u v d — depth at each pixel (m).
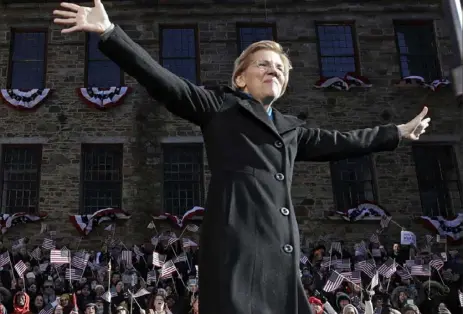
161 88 1.96
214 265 1.80
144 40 20.36
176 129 19.36
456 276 16.09
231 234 1.84
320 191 18.88
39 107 19.27
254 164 1.97
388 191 19.02
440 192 19.45
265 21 20.78
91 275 16.03
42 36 20.45
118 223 18.14
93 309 12.18
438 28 21.11
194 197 19.06
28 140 18.92
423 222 18.52
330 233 18.41
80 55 20.05
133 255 16.73
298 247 1.90
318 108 19.78
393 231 18.52
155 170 18.89
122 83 19.97
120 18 20.52
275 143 2.04
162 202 18.80
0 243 16.69
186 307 12.97
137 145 19.08
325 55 20.72
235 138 2.01
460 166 19.53
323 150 2.30
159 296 12.45
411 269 14.83
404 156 19.42
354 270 15.16
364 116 19.81
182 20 20.66
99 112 19.33
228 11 20.77
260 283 1.79
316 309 11.05
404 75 20.75
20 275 13.82
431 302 14.45
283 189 1.97
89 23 1.92
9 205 18.53
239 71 2.24
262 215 1.89
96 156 19.19
